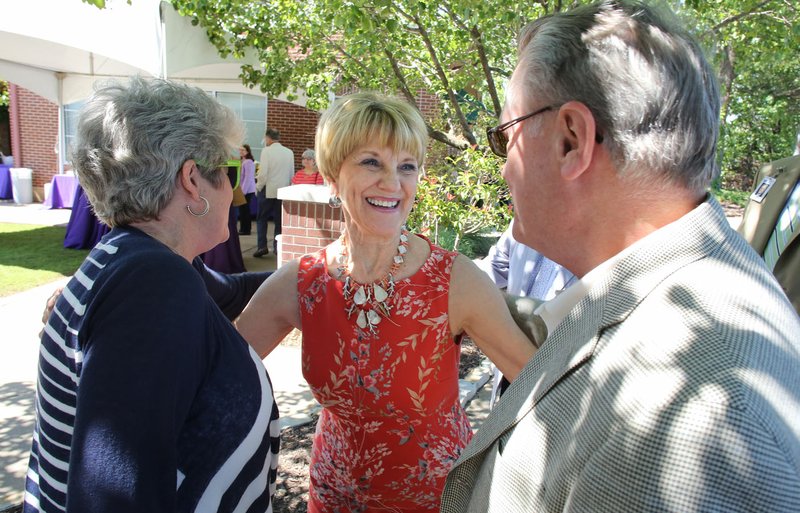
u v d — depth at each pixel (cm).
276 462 136
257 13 627
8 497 269
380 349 150
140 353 93
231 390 110
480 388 403
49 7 494
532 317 162
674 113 71
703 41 81
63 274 683
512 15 474
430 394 153
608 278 76
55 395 105
